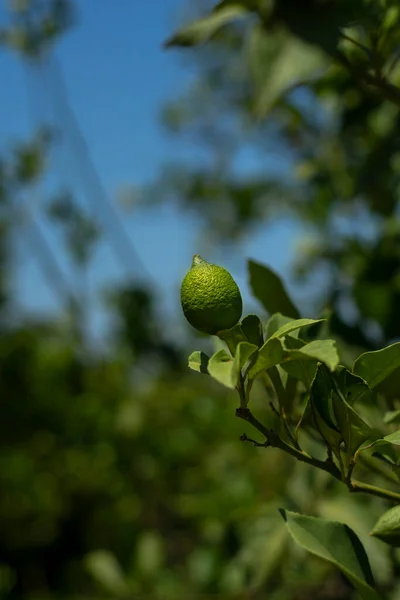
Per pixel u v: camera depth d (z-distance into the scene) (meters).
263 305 1.01
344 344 1.22
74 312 3.01
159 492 2.72
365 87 1.07
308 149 2.12
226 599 1.74
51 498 2.87
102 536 2.73
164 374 3.04
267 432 0.86
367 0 1.01
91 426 2.92
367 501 1.30
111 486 2.82
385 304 1.35
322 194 1.92
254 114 1.01
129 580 2.09
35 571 2.86
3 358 2.98
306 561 1.58
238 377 0.84
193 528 2.56
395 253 1.43
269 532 1.62
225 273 0.84
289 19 1.01
